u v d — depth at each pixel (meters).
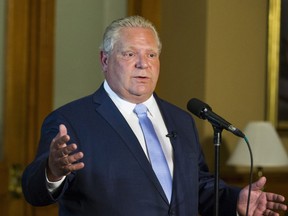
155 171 4.70
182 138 4.97
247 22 9.20
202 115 4.42
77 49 8.52
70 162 3.92
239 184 9.16
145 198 4.55
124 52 4.65
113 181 4.54
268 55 9.37
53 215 8.28
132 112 4.82
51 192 4.30
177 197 4.68
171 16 9.16
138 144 4.66
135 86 4.69
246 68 9.21
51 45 8.30
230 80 9.07
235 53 9.12
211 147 8.89
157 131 4.87
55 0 8.34
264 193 4.83
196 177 4.91
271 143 8.53
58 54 8.40
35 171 4.29
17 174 8.10
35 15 8.22
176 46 9.16
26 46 8.19
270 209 4.81
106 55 4.79
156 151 4.76
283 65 9.48
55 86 8.38
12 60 8.11
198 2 8.98
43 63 8.25
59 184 4.31
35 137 8.21
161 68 9.10
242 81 9.18
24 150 8.16
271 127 8.65
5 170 8.05
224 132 9.03
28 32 8.20
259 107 9.35
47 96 8.27
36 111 8.21
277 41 9.41
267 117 9.37
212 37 8.91
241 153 8.51
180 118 5.11
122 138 4.64
